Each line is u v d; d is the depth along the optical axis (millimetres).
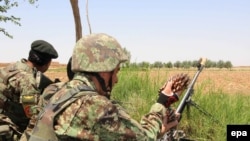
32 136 2557
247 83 13836
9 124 4598
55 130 2498
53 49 4891
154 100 6730
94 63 2568
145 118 2752
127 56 2674
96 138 2463
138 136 2543
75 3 9109
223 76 15867
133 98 6988
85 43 2607
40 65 4855
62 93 2596
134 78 7508
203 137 6219
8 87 4609
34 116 3930
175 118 2879
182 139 3465
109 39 2643
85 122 2467
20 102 4527
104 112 2477
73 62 2631
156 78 7605
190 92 3459
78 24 9250
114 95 7305
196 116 6348
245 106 7078
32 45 4832
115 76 2678
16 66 4719
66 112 2504
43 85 4629
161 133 2771
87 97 2510
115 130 2480
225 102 6785
